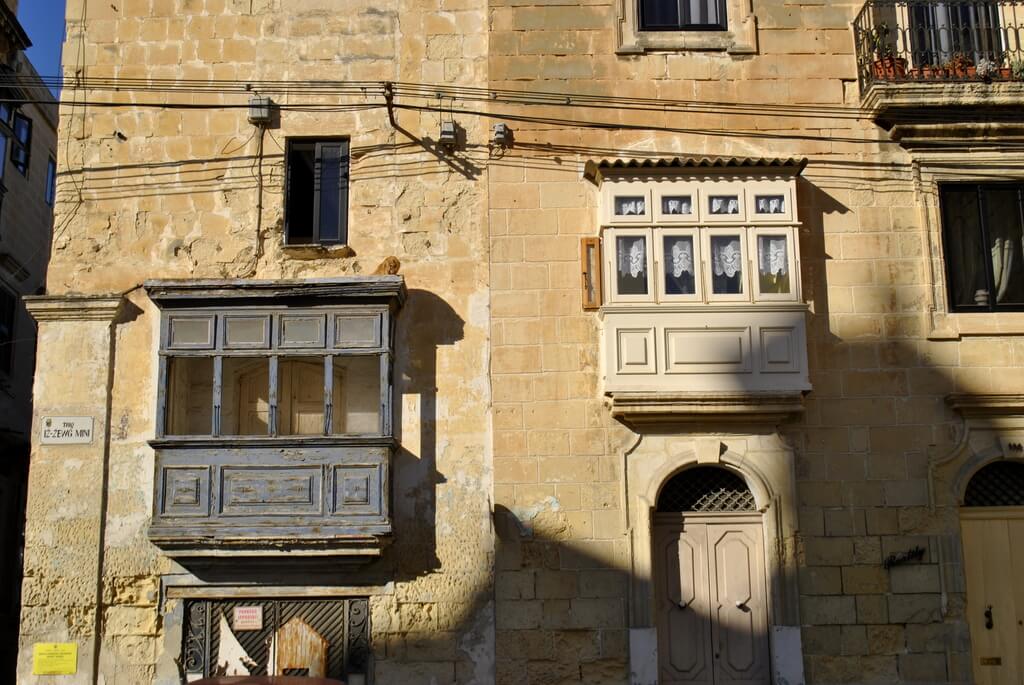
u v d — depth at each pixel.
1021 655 12.92
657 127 13.95
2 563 18.64
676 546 13.14
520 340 13.37
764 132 13.97
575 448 13.09
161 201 13.75
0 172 18.41
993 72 13.59
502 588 12.79
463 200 13.77
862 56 14.06
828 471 13.09
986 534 13.23
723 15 14.38
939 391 13.30
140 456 13.09
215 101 14.00
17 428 19.25
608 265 13.16
